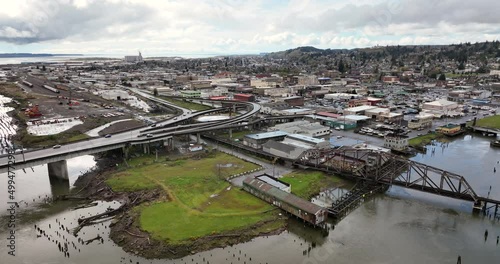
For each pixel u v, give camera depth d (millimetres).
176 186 95000
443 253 66188
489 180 104000
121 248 68062
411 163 89562
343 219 79875
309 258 64375
